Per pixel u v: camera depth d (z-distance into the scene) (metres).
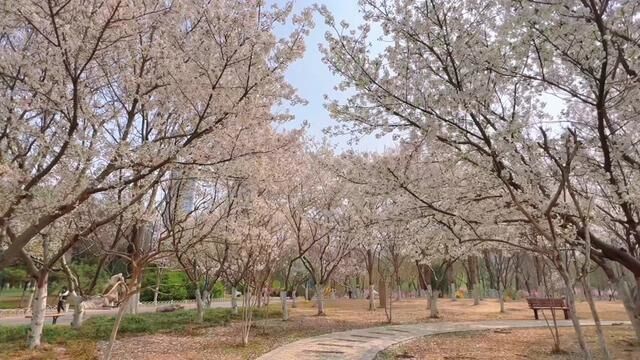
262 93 6.95
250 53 6.51
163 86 7.13
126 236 10.15
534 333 13.81
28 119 7.05
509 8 5.37
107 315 18.39
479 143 6.20
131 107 7.68
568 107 6.47
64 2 6.11
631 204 5.83
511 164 5.55
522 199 5.63
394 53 6.32
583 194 5.98
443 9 6.03
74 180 6.54
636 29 5.20
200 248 13.56
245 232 11.22
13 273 24.67
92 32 6.33
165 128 7.82
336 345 10.99
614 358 9.62
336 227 16.09
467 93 5.54
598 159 6.33
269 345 11.05
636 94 5.36
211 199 12.18
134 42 7.42
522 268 33.62
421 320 17.47
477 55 5.77
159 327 14.13
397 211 7.19
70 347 10.27
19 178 6.49
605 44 4.93
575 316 3.82
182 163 6.91
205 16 6.76
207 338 12.23
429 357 9.95
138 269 6.58
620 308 22.69
